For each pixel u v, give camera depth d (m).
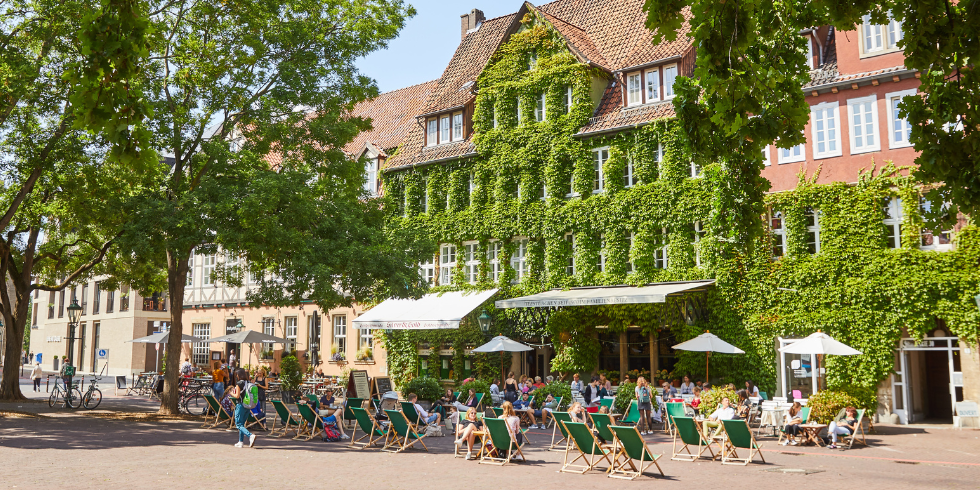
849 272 23.88
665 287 26.28
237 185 20.83
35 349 68.56
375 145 39.53
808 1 8.34
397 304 33.66
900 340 23.17
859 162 24.12
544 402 23.06
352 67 23.83
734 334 25.52
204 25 22.44
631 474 13.51
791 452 16.98
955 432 21.03
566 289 29.44
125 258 25.16
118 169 22.41
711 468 14.55
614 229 28.45
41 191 26.81
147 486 11.53
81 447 16.12
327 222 21.77
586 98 30.02
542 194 31.03
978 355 21.80
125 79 4.94
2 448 15.73
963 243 22.30
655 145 28.03
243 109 22.91
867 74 24.14
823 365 24.42
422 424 20.31
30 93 20.47
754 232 9.15
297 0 23.23
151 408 27.08
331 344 37.56
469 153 32.81
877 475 13.70
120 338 52.00
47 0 19.55
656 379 27.66
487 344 27.22
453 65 37.16
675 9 6.14
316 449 16.78
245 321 41.28
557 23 31.44
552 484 12.49
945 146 7.00
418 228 33.91
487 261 32.25
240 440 16.92
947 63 6.82
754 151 7.29
